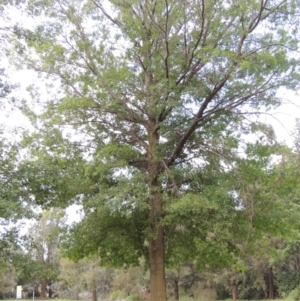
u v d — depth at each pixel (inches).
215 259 541.6
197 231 504.4
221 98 474.0
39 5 431.2
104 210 440.1
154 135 506.9
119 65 498.9
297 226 490.3
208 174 482.6
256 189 461.7
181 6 467.8
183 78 488.1
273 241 1126.4
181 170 481.4
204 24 473.4
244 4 422.6
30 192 404.2
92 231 487.5
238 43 450.9
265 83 450.9
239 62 416.2
